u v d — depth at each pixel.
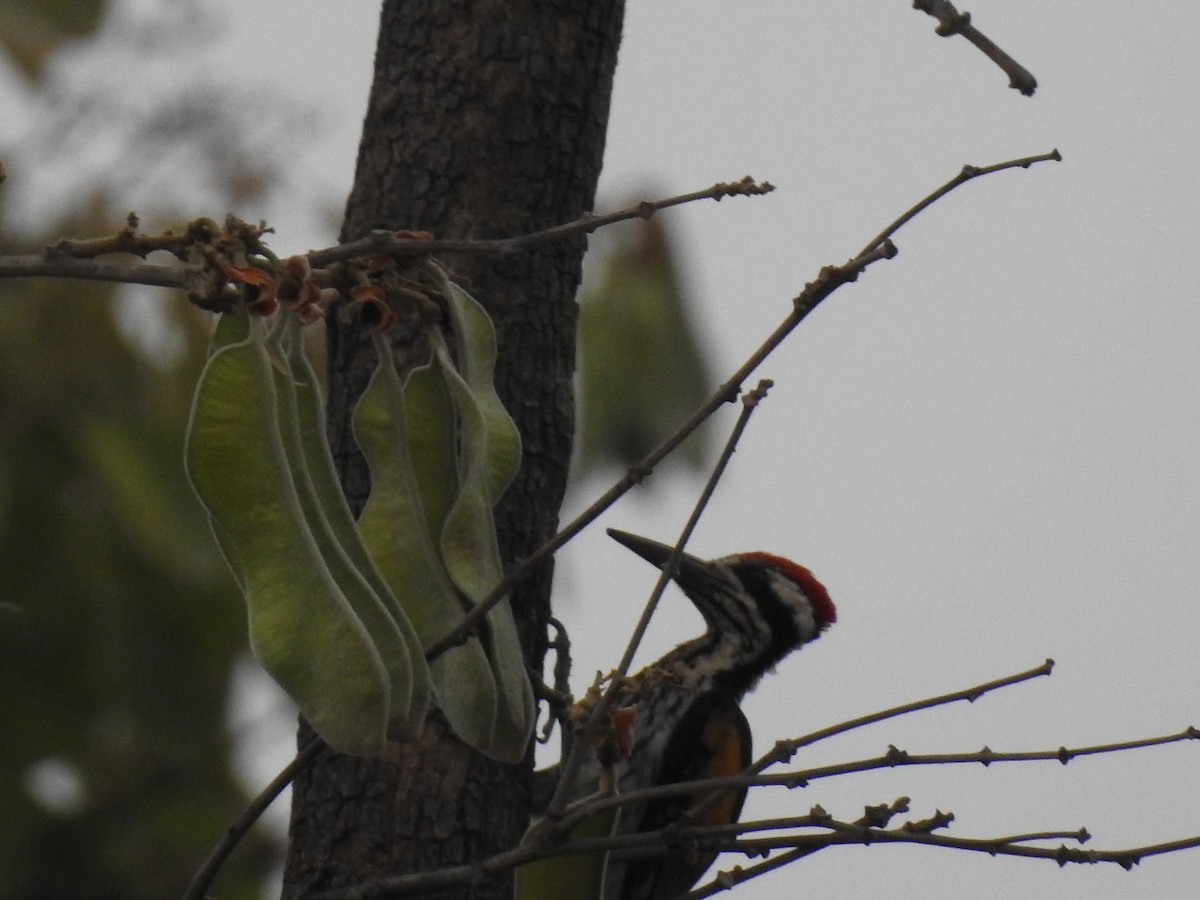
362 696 5.19
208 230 5.39
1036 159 5.82
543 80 7.99
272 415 5.35
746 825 6.08
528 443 7.67
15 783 13.25
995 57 5.84
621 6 8.34
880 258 5.80
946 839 6.09
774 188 5.85
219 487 5.31
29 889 13.72
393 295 5.87
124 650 12.45
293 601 5.25
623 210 5.81
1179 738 6.19
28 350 12.05
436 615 5.72
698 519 6.16
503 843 7.33
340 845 7.24
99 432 12.04
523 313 7.76
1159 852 6.09
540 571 7.64
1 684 12.44
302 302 5.46
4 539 11.88
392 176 7.93
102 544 12.03
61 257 5.31
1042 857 6.10
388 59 8.07
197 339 12.41
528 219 7.87
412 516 5.78
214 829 14.15
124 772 13.88
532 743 7.52
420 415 5.93
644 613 6.18
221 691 13.10
